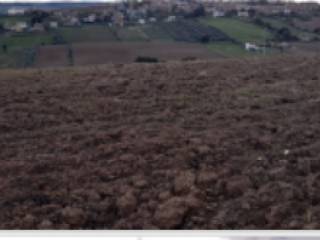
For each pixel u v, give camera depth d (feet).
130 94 53.26
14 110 47.24
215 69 65.87
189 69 65.67
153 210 27.96
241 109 46.83
